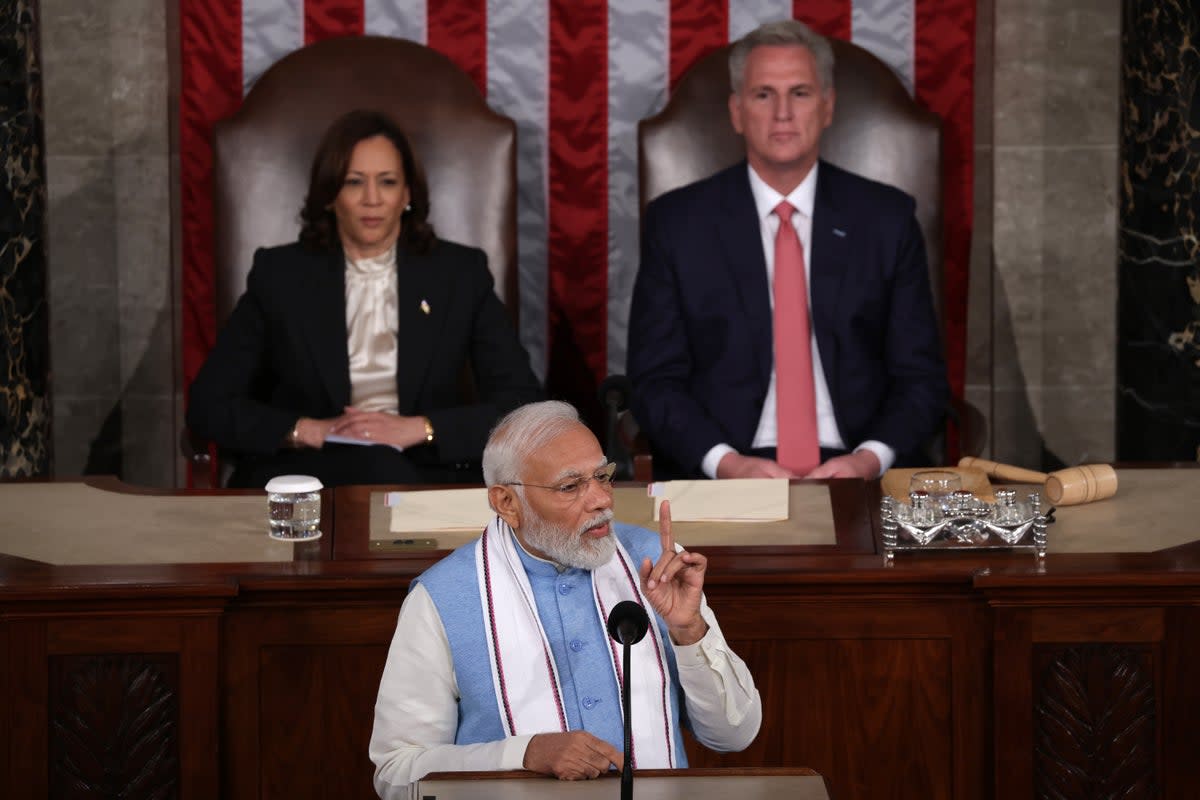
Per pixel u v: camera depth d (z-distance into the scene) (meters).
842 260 19.78
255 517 14.44
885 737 12.90
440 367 19.66
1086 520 14.14
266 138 21.17
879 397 19.73
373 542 13.47
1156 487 15.30
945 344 21.34
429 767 10.00
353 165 19.50
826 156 21.31
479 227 21.22
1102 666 12.51
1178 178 21.27
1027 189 23.75
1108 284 23.80
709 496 14.62
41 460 21.88
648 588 10.16
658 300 19.91
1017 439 24.25
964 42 22.31
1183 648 12.47
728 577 12.59
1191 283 21.36
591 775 9.30
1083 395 24.09
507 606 10.62
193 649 12.37
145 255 23.81
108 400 24.02
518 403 19.48
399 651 10.64
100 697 12.36
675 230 19.98
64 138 23.52
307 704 12.73
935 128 21.23
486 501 14.41
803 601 12.75
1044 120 23.59
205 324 22.72
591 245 23.20
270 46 22.42
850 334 19.66
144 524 14.22
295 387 19.64
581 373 23.56
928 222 21.27
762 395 19.69
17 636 12.25
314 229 19.83
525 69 22.75
